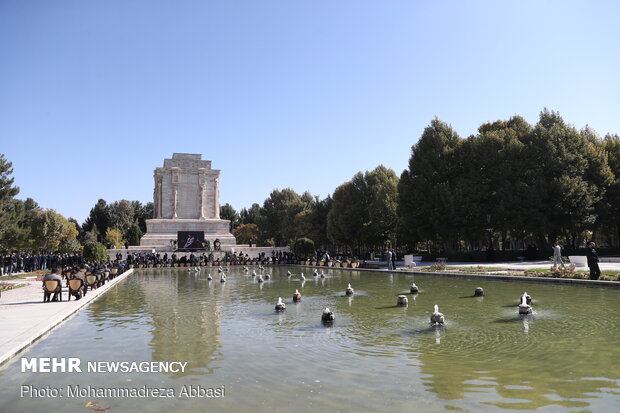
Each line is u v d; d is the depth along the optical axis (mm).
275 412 5832
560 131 48594
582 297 16812
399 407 5891
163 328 11945
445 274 28812
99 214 127688
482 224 50219
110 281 29625
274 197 119562
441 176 51594
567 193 45312
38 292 22156
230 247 73938
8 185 42781
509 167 48062
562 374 7207
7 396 6809
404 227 54344
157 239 75750
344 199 71375
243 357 8625
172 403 6289
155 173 83500
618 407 5754
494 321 12125
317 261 51188
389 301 17031
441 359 8242
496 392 6410
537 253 46281
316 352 8914
